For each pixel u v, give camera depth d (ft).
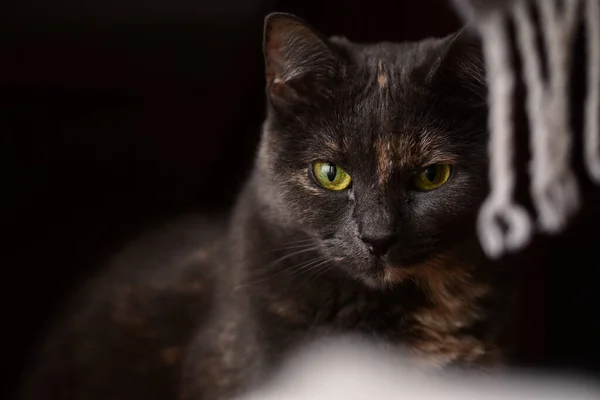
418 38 2.09
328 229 1.62
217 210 2.19
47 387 1.91
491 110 1.52
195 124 2.21
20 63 2.03
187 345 1.82
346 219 1.60
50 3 1.98
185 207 2.21
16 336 2.09
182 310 1.88
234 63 2.14
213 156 2.23
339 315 1.64
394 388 1.61
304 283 1.65
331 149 1.61
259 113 2.18
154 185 2.22
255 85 2.17
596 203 1.93
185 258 1.95
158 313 1.89
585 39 1.57
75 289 2.07
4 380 2.05
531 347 2.02
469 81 1.59
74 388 1.89
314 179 1.63
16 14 1.97
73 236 2.17
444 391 1.63
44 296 2.12
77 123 2.17
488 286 1.67
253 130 2.12
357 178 1.59
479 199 1.61
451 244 1.62
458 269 1.65
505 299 1.69
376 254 1.56
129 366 1.87
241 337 1.68
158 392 1.85
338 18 2.13
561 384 1.83
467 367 1.65
